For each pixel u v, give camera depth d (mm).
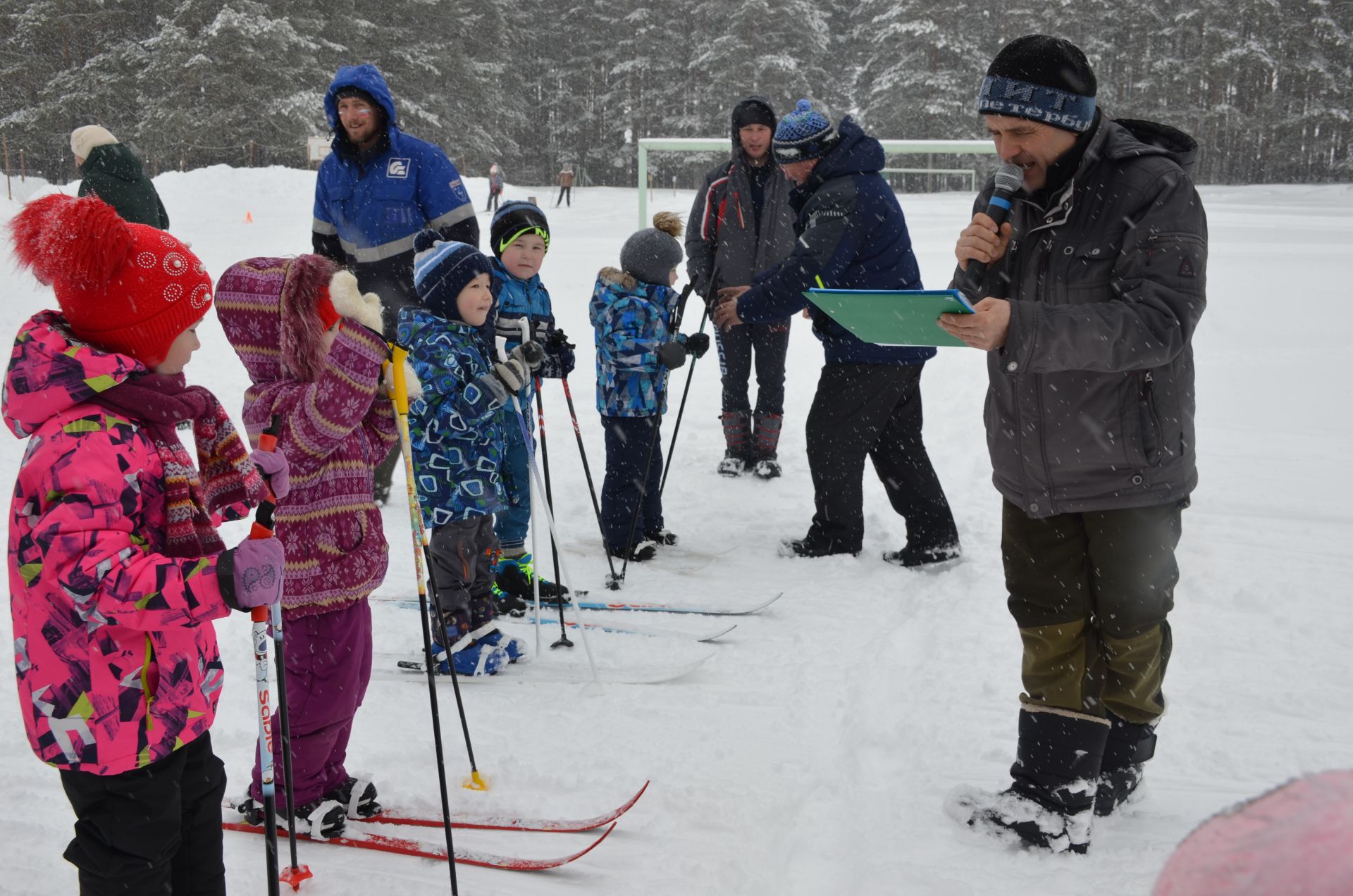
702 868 2244
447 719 2977
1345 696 3027
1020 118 2037
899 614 3770
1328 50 47906
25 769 2641
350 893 2176
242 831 2412
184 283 1670
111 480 1548
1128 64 47906
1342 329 8758
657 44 48969
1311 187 38938
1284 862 569
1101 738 2270
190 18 35844
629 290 4184
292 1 36531
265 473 1857
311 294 2195
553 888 2195
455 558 3215
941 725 2893
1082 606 2283
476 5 45062
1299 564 4074
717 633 3590
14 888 2150
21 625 1607
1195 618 3631
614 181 51062
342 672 2307
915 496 4152
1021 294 2211
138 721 1641
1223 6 46156
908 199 30094
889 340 2146
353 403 2156
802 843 2381
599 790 2574
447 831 2119
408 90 40281
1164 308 1959
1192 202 2014
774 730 2918
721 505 5121
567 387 3791
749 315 4117
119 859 1703
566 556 4434
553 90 51906
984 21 46062
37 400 1544
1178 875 621
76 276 1562
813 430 4203
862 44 53219
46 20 37750
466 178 27016
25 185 28281
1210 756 2721
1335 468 5348
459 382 3121
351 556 2295
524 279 3869
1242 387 7031
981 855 2283
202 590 1535
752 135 5141
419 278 3146
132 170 5902
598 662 3391
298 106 34281
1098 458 2141
